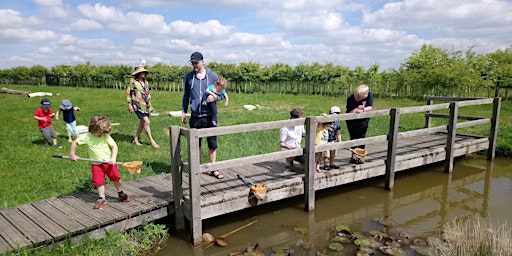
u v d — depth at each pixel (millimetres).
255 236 4902
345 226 5109
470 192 6719
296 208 5871
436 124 12102
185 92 5719
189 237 4797
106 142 4746
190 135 4340
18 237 3840
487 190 6816
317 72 22172
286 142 5977
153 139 9500
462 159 8836
